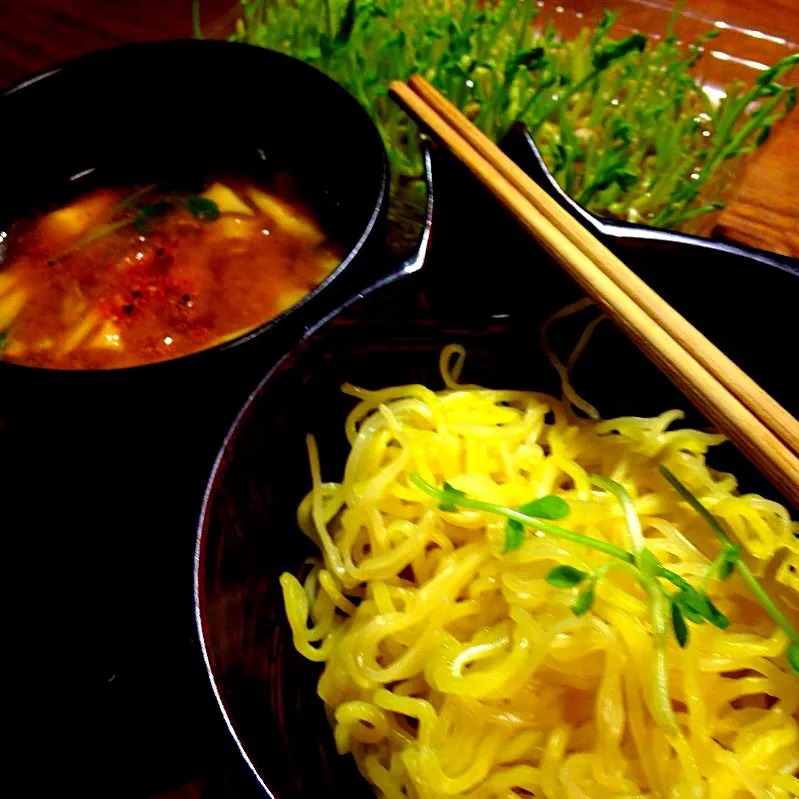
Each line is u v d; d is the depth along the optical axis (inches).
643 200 13.7
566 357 10.5
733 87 14.6
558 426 10.1
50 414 9.4
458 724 8.4
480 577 8.9
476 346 10.4
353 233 11.1
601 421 10.2
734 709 8.6
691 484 9.6
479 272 9.8
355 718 8.5
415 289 9.3
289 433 9.2
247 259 12.5
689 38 16.2
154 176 13.7
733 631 8.7
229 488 8.3
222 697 7.1
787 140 15.0
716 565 8.5
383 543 9.1
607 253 9.0
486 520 9.0
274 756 7.8
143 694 9.5
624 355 10.2
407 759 8.2
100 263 12.4
